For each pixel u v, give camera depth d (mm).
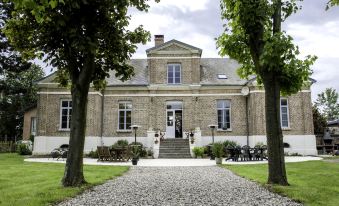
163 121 26625
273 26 9359
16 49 9492
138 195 7648
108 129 26469
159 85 26797
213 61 30641
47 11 7719
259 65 9430
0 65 25406
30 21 8719
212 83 27000
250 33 9453
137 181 10383
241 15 9273
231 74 28375
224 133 26438
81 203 6648
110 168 14859
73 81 9445
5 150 38250
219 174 12508
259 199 7051
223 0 9898
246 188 8703
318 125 30953
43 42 9102
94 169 14203
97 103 25641
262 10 8992
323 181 9703
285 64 8906
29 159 21609
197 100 26812
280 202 6664
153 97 26859
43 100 25875
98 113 25828
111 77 27656
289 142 25500
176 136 26547
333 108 65625
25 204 6273
